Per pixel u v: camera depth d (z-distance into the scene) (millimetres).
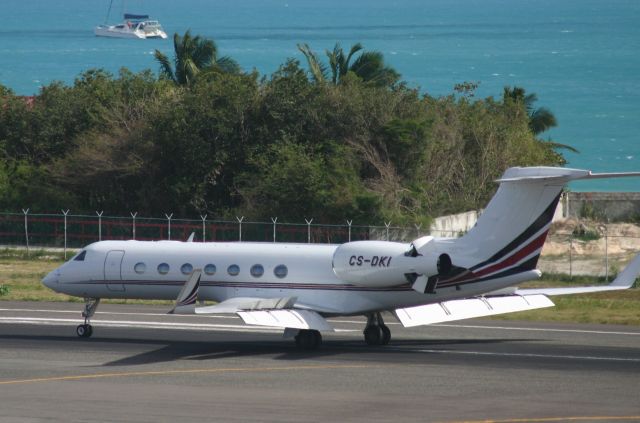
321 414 68438
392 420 66750
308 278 95625
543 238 88500
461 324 111750
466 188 198750
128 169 197250
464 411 69125
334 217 175125
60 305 129625
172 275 101562
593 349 94312
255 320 87625
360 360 88688
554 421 66375
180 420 66938
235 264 98875
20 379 80812
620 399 72812
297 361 88375
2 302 132125
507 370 83688
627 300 134625
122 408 70375
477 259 89250
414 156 193875
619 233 187625
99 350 95250
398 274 89500
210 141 197875
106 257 104375
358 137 195000
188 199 196625
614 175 85750
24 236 186125
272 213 177875
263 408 70250
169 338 103000
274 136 196875
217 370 84312
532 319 115938
